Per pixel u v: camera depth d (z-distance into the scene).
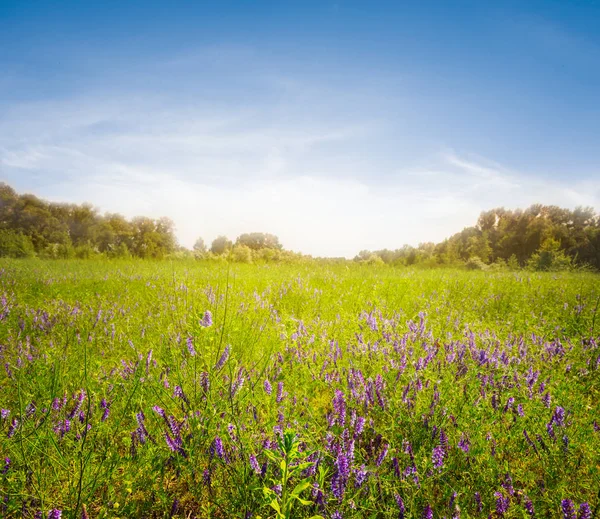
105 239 46.22
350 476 2.35
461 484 2.49
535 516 2.21
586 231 51.00
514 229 60.56
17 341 5.10
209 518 2.21
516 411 3.16
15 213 46.84
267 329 5.43
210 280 11.10
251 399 3.09
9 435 2.61
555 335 6.00
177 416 3.16
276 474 2.31
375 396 3.35
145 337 5.41
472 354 4.24
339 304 8.09
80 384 3.58
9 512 2.14
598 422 3.13
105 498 2.37
